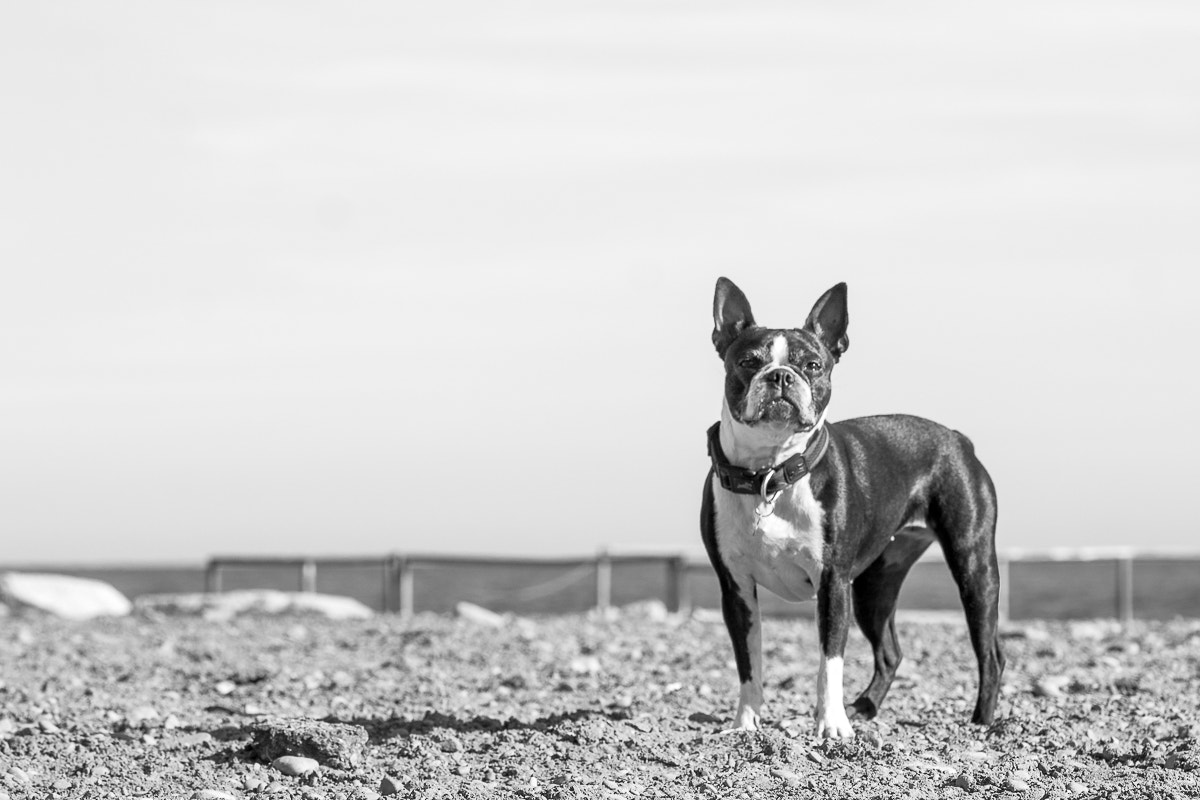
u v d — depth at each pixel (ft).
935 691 36.55
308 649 51.31
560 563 73.87
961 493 30.63
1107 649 46.88
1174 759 25.85
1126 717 31.04
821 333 29.07
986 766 25.99
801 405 26.37
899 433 30.37
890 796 23.56
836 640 27.76
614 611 70.79
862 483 28.58
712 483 28.14
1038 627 57.47
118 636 57.82
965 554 30.60
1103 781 24.97
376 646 51.62
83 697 37.50
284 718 30.07
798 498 27.30
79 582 79.15
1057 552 67.46
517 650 48.08
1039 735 28.60
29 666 45.70
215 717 33.53
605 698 35.24
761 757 26.17
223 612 71.26
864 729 29.35
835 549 27.61
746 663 28.63
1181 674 39.47
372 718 32.40
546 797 23.90
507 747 27.61
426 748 27.78
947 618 65.21
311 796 24.47
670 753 26.73
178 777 26.05
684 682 38.45
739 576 28.35
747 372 27.30
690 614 66.44
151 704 36.19
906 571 32.12
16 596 76.89
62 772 26.81
